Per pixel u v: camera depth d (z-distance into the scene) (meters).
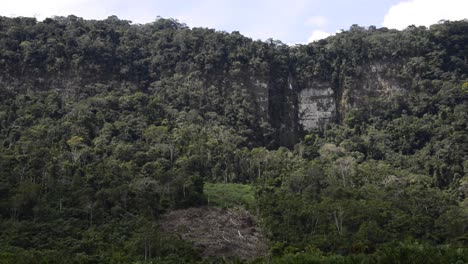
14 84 121.75
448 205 92.00
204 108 127.75
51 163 92.31
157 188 91.75
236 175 107.75
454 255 60.09
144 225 79.06
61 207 82.50
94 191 86.69
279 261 64.44
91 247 72.81
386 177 102.12
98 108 116.38
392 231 80.19
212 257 74.81
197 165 104.94
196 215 88.94
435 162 109.88
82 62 126.38
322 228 81.62
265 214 87.62
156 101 123.12
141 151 104.62
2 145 101.56
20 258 62.66
